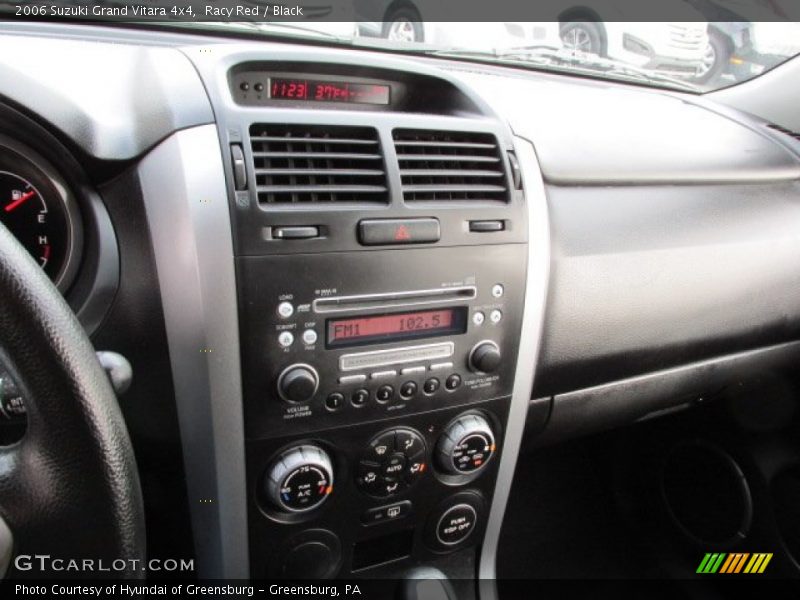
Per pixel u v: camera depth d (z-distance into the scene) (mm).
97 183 827
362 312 858
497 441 1036
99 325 833
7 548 557
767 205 1299
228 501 875
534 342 1008
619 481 1776
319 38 1223
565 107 1296
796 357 1434
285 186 815
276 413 851
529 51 1465
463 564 1148
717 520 1569
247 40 1170
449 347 933
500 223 937
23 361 538
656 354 1197
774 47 1673
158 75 837
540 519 1747
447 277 903
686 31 1814
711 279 1196
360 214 835
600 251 1086
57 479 563
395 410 921
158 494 951
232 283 792
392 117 883
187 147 786
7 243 534
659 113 1435
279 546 937
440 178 917
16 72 793
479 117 979
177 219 787
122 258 833
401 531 1031
